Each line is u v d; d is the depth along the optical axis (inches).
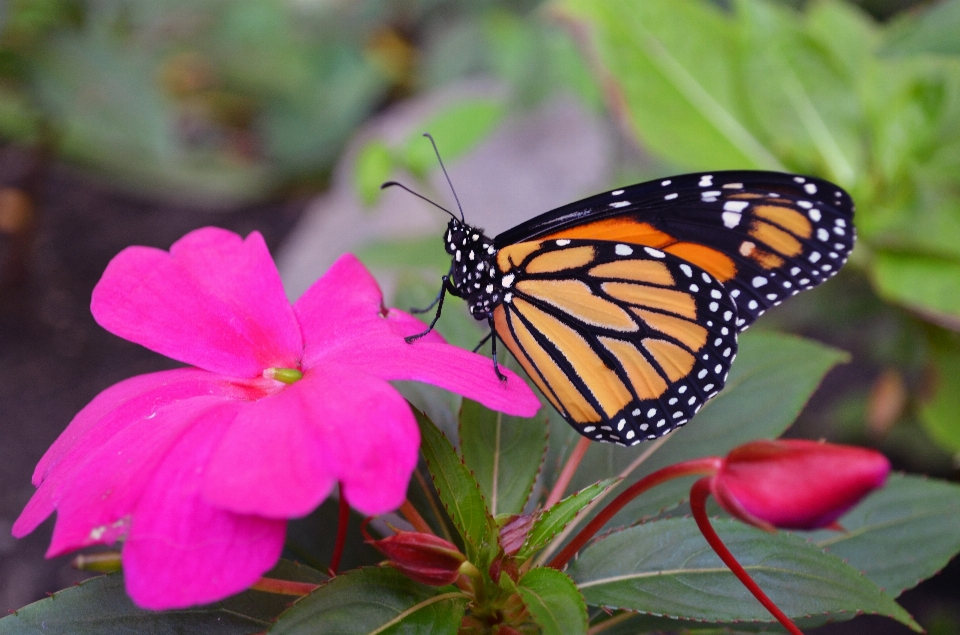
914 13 16.3
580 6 16.6
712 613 12.2
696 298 13.2
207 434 11.8
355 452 11.5
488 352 14.0
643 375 13.4
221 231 13.0
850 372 24.5
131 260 12.8
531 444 13.1
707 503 13.4
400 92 36.2
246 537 11.5
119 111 22.5
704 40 16.6
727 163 16.2
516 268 13.6
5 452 18.5
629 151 25.2
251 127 33.1
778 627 13.1
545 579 12.1
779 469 11.5
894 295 15.2
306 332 12.8
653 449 13.7
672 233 13.4
